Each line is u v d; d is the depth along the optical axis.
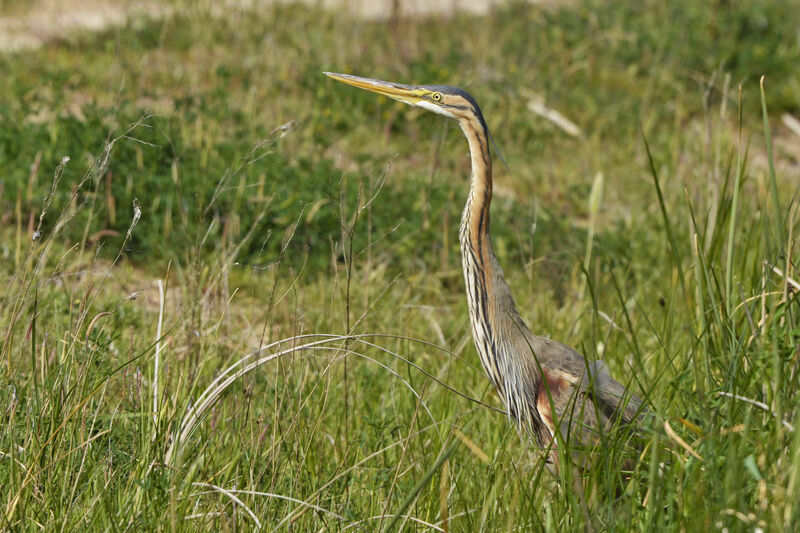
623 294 17.06
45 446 8.98
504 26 34.66
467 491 10.06
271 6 34.69
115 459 9.53
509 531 8.41
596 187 14.49
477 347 11.40
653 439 8.41
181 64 28.78
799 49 32.78
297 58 29.06
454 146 24.89
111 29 31.05
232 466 9.43
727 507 7.65
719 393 8.87
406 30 33.19
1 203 17.31
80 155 18.25
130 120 19.36
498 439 11.32
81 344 10.80
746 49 32.03
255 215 17.62
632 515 8.41
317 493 8.98
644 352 13.99
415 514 9.23
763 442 8.34
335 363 12.03
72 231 17.06
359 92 26.09
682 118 28.89
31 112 20.41
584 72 31.05
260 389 11.67
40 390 10.13
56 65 26.81
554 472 10.44
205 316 13.02
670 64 31.06
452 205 19.61
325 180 18.98
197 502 9.09
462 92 11.23
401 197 20.11
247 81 25.58
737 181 10.12
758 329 9.47
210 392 10.14
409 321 14.99
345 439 10.91
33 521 8.53
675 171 23.00
